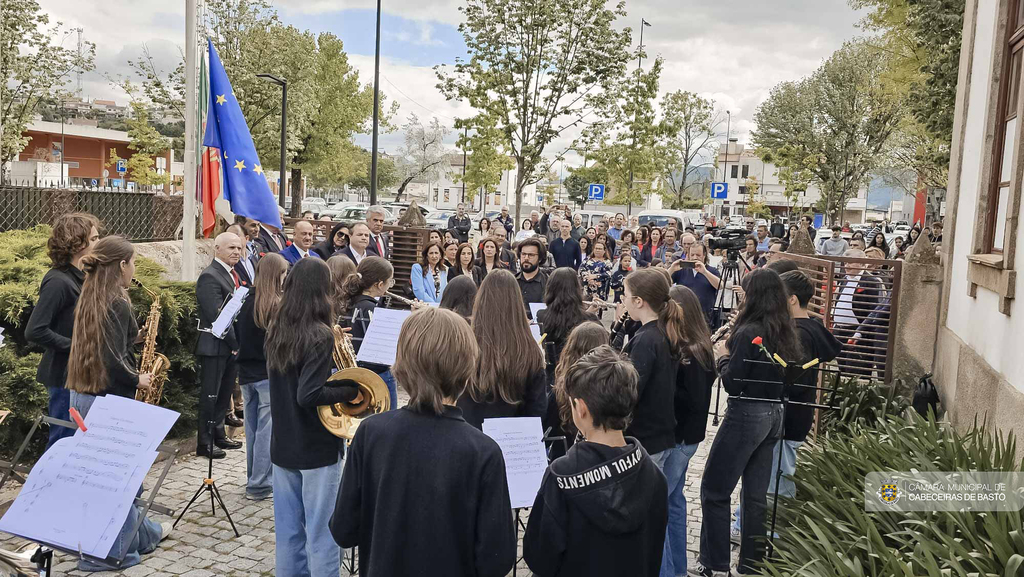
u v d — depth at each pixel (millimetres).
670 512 4180
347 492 2510
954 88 11938
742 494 4234
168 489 5375
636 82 27500
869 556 3334
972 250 6398
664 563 3945
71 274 4594
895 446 4680
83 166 59750
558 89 19797
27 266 5922
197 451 6105
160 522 4688
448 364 2414
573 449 2586
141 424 3359
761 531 4152
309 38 28406
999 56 6238
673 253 12227
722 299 9539
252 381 5113
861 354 7562
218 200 8344
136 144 45562
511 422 3258
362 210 32406
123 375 4254
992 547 3199
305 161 34875
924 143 22703
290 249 7805
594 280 11281
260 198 8266
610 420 2539
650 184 40000
